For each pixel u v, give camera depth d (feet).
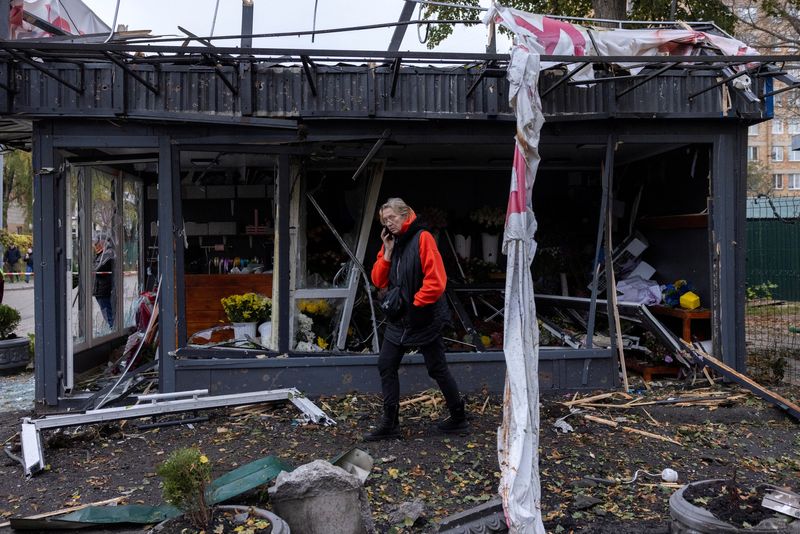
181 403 18.39
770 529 9.85
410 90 20.26
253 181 27.73
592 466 15.53
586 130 21.26
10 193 116.78
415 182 29.84
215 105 19.89
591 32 19.51
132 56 18.56
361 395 20.44
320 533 11.59
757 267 43.04
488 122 20.77
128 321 27.63
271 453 16.03
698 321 23.68
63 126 19.85
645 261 28.19
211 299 24.07
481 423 18.19
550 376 21.31
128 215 27.53
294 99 20.07
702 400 20.20
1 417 20.29
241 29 19.12
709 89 20.04
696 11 38.99
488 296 28.09
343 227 26.08
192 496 10.69
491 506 12.43
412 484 14.30
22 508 13.32
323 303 22.36
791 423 19.24
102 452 16.52
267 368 20.36
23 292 75.72
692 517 10.39
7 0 18.47
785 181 141.90
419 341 16.46
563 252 29.30
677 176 25.63
